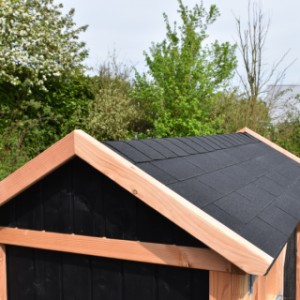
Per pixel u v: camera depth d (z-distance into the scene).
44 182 2.26
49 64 11.35
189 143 3.17
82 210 2.17
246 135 5.27
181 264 1.92
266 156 4.32
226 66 12.82
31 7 12.10
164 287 2.01
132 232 2.04
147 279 2.04
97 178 2.11
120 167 1.88
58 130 11.87
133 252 2.03
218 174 2.60
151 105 12.63
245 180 2.76
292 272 3.99
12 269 2.43
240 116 11.65
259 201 2.36
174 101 12.22
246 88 12.36
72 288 2.25
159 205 1.80
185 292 1.96
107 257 2.13
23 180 2.19
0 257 2.42
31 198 2.31
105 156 1.92
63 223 2.22
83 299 2.22
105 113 12.06
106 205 2.10
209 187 2.20
